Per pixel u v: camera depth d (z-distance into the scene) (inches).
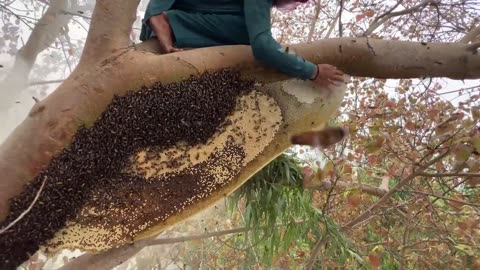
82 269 115.0
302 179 139.6
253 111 79.4
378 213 174.7
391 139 154.3
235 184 85.4
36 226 68.0
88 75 69.8
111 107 69.6
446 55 79.4
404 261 185.8
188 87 72.9
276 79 79.0
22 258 68.9
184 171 78.6
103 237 77.2
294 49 78.2
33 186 66.4
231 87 76.4
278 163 131.8
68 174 68.3
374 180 218.8
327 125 93.8
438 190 189.6
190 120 74.3
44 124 67.4
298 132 84.2
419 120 171.2
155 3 78.4
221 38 79.0
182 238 145.0
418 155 150.6
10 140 67.6
